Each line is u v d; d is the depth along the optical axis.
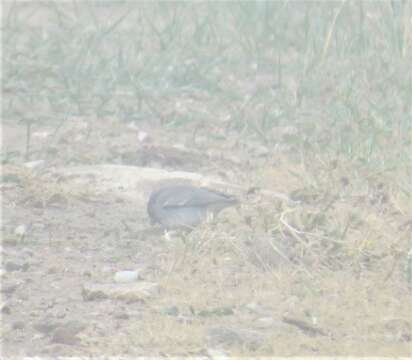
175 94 31.05
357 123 25.25
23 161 25.94
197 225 21.34
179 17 35.59
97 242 21.22
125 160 26.23
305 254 20.16
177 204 21.33
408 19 27.47
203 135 28.36
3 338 17.06
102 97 29.91
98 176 24.69
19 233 21.56
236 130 28.61
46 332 17.30
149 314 17.84
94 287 18.61
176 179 24.41
